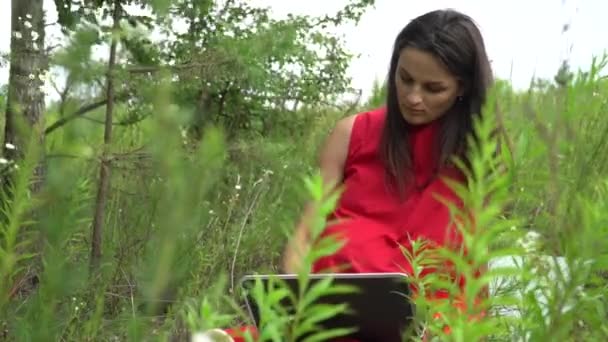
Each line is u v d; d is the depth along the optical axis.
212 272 3.01
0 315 1.09
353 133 2.87
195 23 4.61
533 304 0.88
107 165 2.85
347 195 2.75
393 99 2.72
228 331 1.78
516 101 1.04
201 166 0.60
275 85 6.27
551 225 0.88
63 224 0.90
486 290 1.10
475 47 2.60
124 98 3.30
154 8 0.82
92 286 1.85
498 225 0.80
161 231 0.60
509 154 0.83
